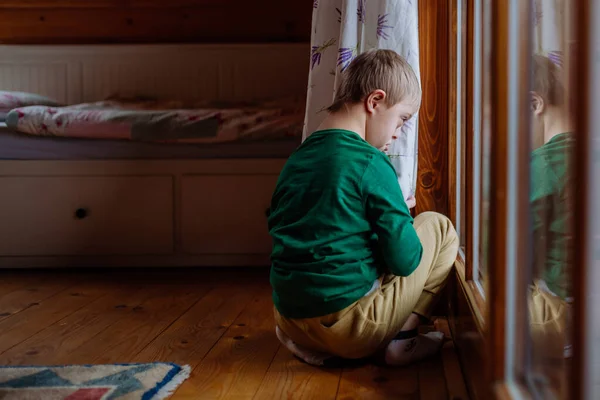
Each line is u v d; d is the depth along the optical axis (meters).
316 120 1.62
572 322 0.62
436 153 1.72
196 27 3.89
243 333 1.67
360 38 1.53
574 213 0.60
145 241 2.61
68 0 3.86
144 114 2.61
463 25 1.54
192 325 1.76
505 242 0.84
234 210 2.60
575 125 0.60
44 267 2.65
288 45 3.83
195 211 2.61
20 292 2.21
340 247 1.24
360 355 1.33
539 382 0.85
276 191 1.33
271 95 3.86
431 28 1.70
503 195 0.84
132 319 1.83
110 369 1.34
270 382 1.29
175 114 2.61
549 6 0.90
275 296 1.36
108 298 2.11
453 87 1.63
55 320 1.82
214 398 1.20
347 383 1.28
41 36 3.89
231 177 2.59
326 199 1.24
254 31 3.88
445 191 1.72
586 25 0.57
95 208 2.60
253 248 2.61
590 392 0.61
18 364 1.41
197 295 2.16
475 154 1.30
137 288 2.27
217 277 2.47
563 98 0.86
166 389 1.24
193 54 3.85
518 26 0.81
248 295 2.15
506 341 0.86
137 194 2.60
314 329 1.31
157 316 1.87
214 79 3.86
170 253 2.61
